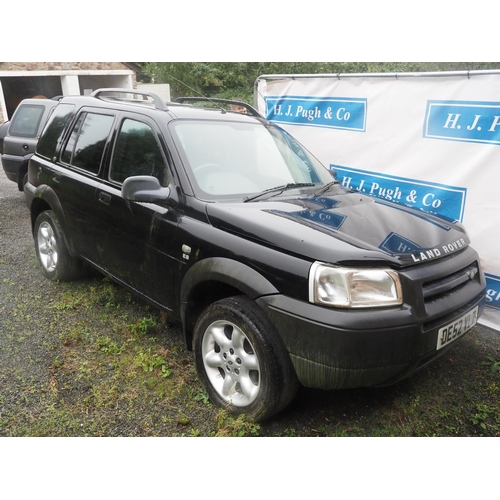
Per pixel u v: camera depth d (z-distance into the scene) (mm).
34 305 4320
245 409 2781
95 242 4004
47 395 3053
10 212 8023
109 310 4242
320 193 3561
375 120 5023
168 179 3285
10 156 8344
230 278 2738
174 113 3643
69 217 4297
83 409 2938
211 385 2975
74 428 2773
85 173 4109
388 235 2842
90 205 3949
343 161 5445
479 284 3141
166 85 20594
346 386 2477
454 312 2811
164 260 3258
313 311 2432
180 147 3348
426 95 4539
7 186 10492
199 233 2984
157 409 2963
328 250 2502
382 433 2840
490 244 4258
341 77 5234
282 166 3766
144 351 3604
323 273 2443
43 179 4648
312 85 5609
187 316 3146
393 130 4879
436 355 2746
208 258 2904
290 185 3596
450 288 2814
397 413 3023
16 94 21609
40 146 4953
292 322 2482
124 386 3176
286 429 2836
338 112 5383
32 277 5016
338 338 2367
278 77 5949
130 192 2992
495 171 4141
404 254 2656
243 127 3881
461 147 4355
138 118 3705
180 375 3318
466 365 3625
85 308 4273
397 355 2447
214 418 2896
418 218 3279
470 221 4375
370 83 5004
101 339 3730
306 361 2477
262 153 3752
